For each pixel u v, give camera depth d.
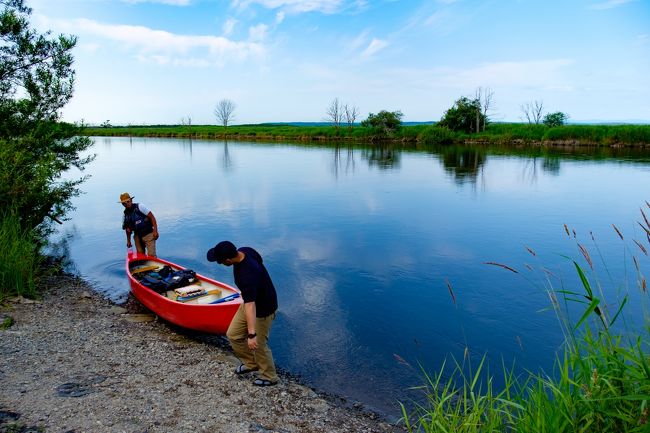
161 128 131.62
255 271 5.28
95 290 9.66
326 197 22.55
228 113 113.00
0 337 6.62
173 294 7.88
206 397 5.32
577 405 3.60
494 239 14.23
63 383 5.36
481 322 8.25
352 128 84.44
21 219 10.61
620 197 21.64
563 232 15.05
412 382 6.25
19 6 12.66
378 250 13.09
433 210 19.05
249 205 20.48
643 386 3.33
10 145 10.91
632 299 9.16
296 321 8.22
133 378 5.66
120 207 20.58
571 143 57.06
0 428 4.27
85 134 14.20
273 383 5.86
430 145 65.94
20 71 12.70
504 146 59.78
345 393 5.92
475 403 4.20
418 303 9.13
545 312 8.69
